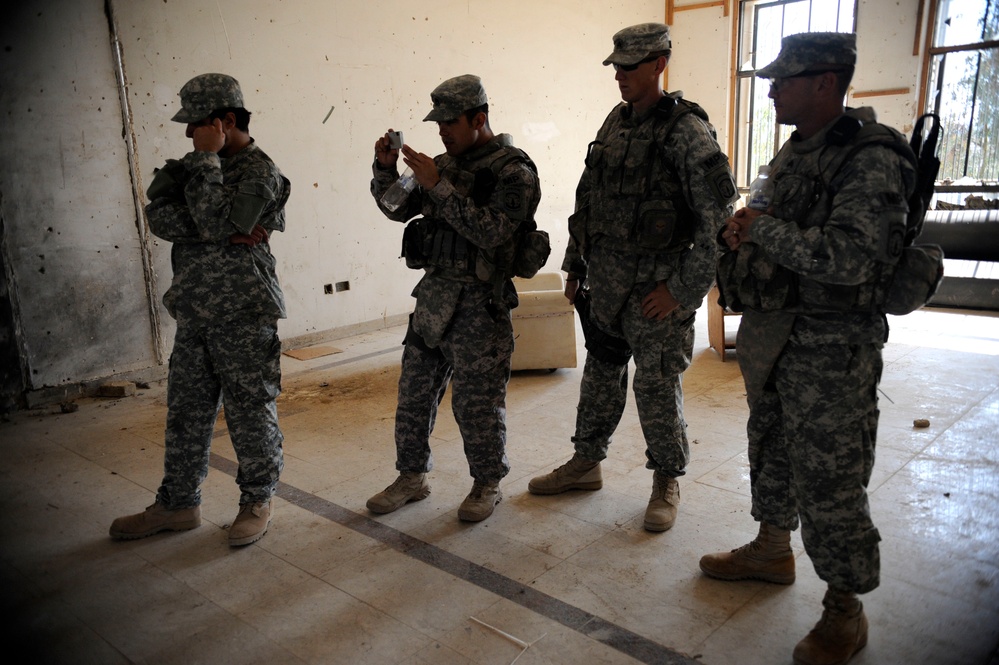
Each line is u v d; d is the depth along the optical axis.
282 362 5.03
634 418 3.70
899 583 2.13
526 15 6.99
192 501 2.58
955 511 2.57
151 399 4.24
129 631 2.01
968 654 1.80
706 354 4.93
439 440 3.47
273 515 2.71
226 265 2.32
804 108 1.70
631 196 2.30
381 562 2.34
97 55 4.14
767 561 2.13
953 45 7.31
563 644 1.89
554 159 7.63
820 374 1.70
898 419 3.52
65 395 4.20
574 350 4.48
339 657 1.87
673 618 1.99
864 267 1.55
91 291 4.27
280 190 2.46
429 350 2.57
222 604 2.13
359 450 3.38
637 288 2.37
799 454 1.75
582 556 2.34
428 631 1.97
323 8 5.27
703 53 8.78
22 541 2.55
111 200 4.31
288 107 5.17
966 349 4.77
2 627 2.03
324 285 5.61
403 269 6.21
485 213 2.26
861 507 1.73
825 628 1.79
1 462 3.32
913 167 1.59
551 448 3.33
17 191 3.90
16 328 3.97
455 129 2.34
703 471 3.00
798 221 1.69
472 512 2.58
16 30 3.79
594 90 7.96
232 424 2.47
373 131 5.77
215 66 4.73
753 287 1.75
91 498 2.92
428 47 6.09
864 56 7.78
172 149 4.60
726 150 8.92
